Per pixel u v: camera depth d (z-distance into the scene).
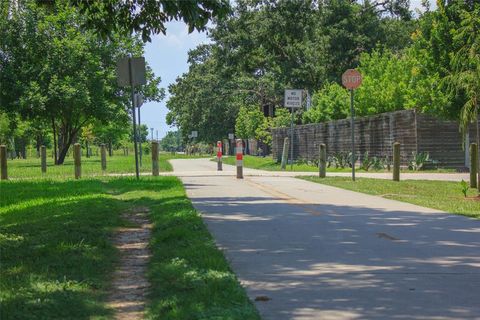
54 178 21.81
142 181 18.03
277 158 43.28
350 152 31.28
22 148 106.00
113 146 117.81
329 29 49.44
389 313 4.78
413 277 6.04
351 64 50.06
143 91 49.91
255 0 50.75
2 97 42.28
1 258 6.79
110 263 6.76
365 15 50.53
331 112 36.41
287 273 6.21
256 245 7.75
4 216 10.80
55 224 9.23
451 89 15.96
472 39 15.41
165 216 9.96
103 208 11.17
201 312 4.59
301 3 49.78
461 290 5.52
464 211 11.36
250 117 66.88
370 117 29.66
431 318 4.65
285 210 11.34
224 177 21.11
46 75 42.59
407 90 27.62
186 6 9.37
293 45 51.72
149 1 11.71
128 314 4.94
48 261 6.59
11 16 42.62
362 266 6.54
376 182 18.30
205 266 6.14
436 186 17.11
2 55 42.81
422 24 24.77
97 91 44.47
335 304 5.04
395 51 51.34
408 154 26.33
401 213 11.02
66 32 43.78
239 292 5.21
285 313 4.78
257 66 55.47
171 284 5.54
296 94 29.77
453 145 25.83
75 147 21.48
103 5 11.84
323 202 12.84
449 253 7.28
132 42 46.19
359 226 9.39
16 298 5.00
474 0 23.48
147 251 7.60
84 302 5.04
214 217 10.34
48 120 48.62
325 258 6.96
